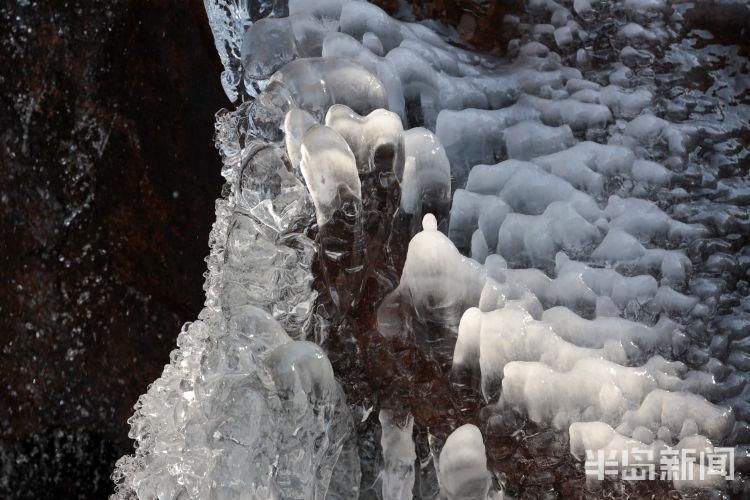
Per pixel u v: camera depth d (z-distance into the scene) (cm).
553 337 234
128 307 419
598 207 271
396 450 254
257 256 261
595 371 229
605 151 279
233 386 232
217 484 228
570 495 237
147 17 384
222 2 306
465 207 266
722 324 262
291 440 228
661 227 270
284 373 225
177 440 268
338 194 237
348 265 249
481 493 232
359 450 258
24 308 429
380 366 255
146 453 295
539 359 234
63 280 420
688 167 283
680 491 229
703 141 287
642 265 264
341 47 274
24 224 422
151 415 296
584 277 258
